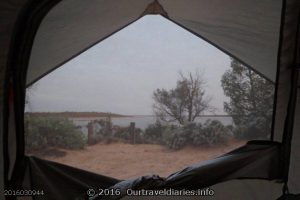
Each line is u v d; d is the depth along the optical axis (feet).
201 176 6.10
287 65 6.07
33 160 5.98
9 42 5.24
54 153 22.26
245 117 23.65
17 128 5.72
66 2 5.79
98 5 6.41
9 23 5.17
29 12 5.25
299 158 6.20
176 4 7.13
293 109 6.08
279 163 6.23
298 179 6.21
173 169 18.52
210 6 6.72
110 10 6.88
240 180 6.19
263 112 20.58
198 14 7.26
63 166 6.21
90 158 21.27
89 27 7.21
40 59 6.97
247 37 7.14
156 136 27.81
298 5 5.67
